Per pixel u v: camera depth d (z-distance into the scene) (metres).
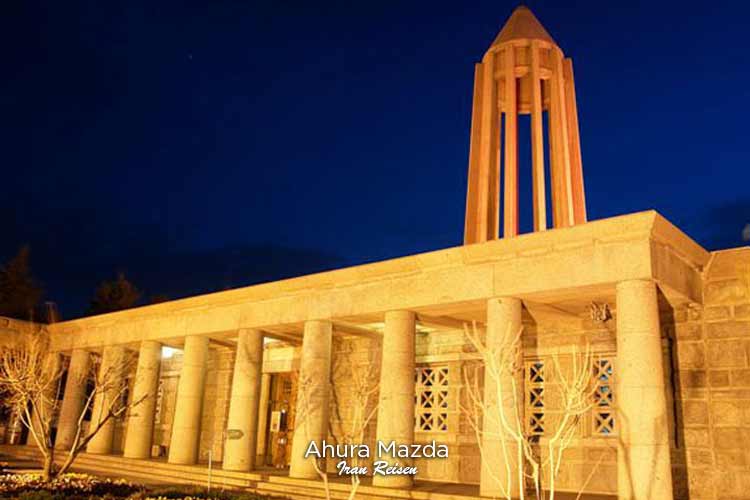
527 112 21.17
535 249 14.05
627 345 12.34
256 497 14.70
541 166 18.83
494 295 14.48
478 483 17.70
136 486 16.03
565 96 20.34
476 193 19.83
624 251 12.84
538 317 16.62
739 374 13.53
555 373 16.88
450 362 19.41
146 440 22.77
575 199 19.28
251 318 19.89
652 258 12.57
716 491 13.30
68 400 25.98
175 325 22.42
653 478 11.52
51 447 15.66
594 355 16.39
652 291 12.52
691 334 14.33
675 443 14.01
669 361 14.48
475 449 18.06
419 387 20.06
